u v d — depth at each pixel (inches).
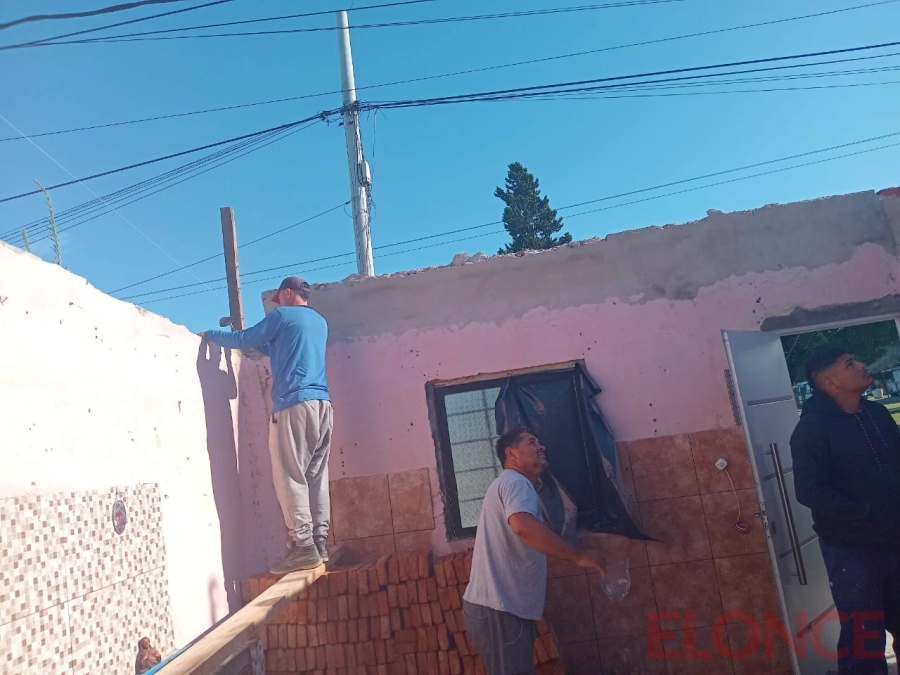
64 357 121.8
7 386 106.4
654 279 206.5
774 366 199.3
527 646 136.3
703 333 202.8
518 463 146.2
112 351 138.0
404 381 208.5
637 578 192.5
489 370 206.4
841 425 143.8
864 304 200.4
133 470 139.9
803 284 202.7
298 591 158.4
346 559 200.8
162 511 149.1
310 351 185.9
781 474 177.5
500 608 134.6
